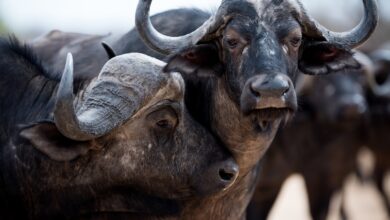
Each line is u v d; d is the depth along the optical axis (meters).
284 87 13.14
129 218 14.86
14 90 15.16
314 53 14.68
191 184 14.66
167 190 14.64
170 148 14.49
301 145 24.67
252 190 16.31
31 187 14.70
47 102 14.95
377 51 29.91
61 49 18.31
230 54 13.95
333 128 25.45
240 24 13.80
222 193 15.27
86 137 13.58
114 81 14.10
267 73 13.28
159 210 14.76
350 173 27.64
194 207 15.31
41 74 15.39
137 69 14.20
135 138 14.34
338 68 14.76
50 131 13.85
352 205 33.56
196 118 15.38
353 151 26.92
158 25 16.20
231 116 14.72
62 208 14.72
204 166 14.62
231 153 15.05
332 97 25.00
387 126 27.78
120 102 13.96
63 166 14.45
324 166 25.75
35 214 14.88
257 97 13.26
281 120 14.91
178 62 14.24
